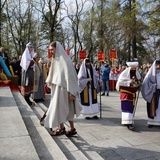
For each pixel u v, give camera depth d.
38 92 9.19
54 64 4.11
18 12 30.36
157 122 6.00
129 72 5.94
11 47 29.80
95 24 26.36
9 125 4.02
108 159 4.00
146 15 14.80
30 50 7.42
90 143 4.77
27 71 7.20
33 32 31.11
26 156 2.85
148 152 4.33
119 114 7.62
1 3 26.80
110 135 5.31
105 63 13.10
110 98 11.74
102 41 26.00
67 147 3.82
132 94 5.85
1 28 27.19
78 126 6.05
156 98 6.00
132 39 21.64
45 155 3.20
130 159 4.01
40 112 6.11
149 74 6.09
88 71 6.91
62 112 4.07
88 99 6.82
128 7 18.86
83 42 31.81
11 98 6.42
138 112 7.98
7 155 2.87
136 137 5.19
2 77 8.74
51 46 4.05
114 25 22.92
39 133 4.06
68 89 3.93
